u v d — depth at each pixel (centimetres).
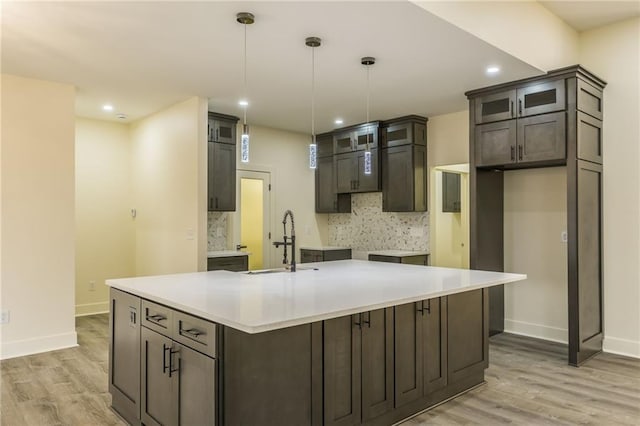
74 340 443
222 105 511
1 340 402
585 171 400
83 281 583
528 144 412
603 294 432
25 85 415
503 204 503
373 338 265
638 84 415
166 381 240
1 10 277
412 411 292
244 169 617
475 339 340
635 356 413
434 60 367
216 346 203
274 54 353
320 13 284
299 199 686
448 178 629
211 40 325
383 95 472
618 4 393
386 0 268
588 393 328
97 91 459
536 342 461
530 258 486
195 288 275
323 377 239
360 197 679
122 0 266
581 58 450
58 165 433
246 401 210
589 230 407
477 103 451
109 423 282
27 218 416
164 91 458
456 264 651
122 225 612
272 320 192
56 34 314
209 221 584
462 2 310
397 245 628
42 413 295
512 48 357
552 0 387
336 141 659
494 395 324
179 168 510
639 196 413
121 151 614
